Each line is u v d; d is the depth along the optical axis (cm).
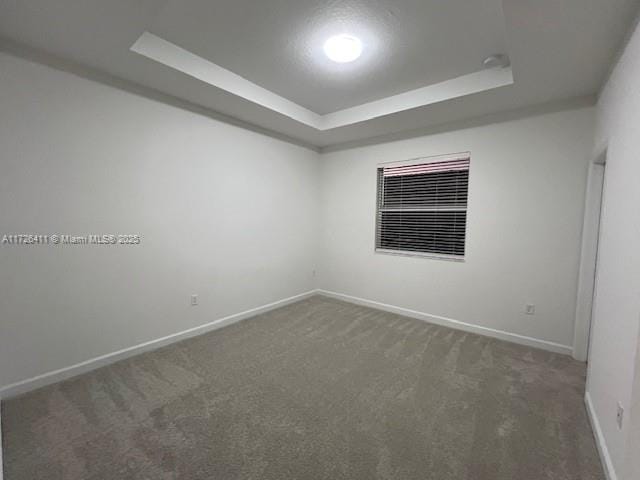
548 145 281
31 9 163
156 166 273
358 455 155
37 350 213
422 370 245
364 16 189
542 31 172
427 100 287
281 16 191
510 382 228
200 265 314
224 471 144
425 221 369
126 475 141
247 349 281
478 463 151
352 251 435
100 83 234
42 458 150
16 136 199
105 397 203
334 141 432
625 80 163
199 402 199
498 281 313
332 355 271
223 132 326
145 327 273
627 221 144
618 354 145
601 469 149
